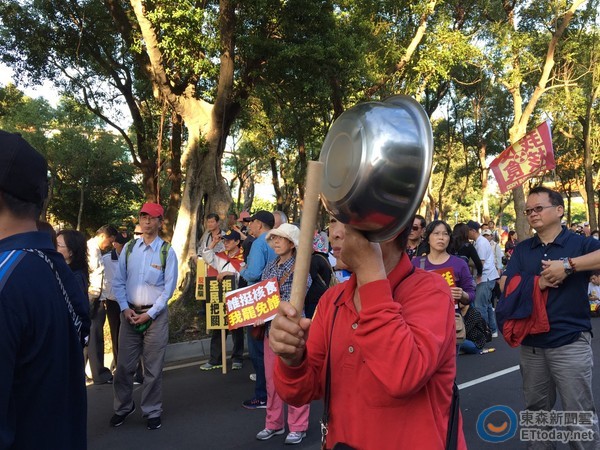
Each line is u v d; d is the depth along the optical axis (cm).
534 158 541
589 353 307
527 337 321
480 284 809
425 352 124
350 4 1198
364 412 138
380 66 1322
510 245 1750
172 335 778
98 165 3000
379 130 111
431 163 111
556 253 320
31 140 2853
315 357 157
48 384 148
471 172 3353
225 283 645
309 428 456
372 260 126
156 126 1728
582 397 304
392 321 122
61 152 2892
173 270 472
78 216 3058
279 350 130
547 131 529
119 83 1593
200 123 1101
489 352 725
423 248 530
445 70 1322
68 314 159
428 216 2738
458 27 1716
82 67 1605
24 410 144
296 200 3347
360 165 111
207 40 936
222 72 1006
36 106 2922
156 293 465
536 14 1698
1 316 137
